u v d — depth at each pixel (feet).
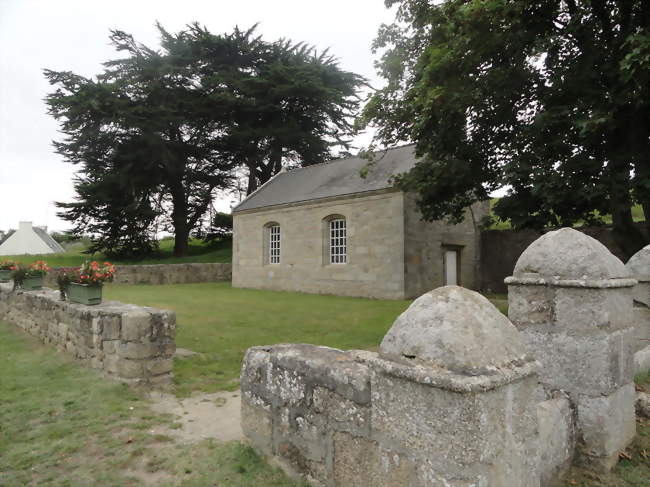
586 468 9.11
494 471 5.67
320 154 107.14
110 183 88.94
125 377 15.87
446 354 5.91
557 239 9.91
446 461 5.65
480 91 27.27
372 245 52.54
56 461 10.47
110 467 10.17
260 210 67.92
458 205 35.24
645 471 9.05
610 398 9.03
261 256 67.82
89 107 82.69
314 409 8.25
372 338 25.96
